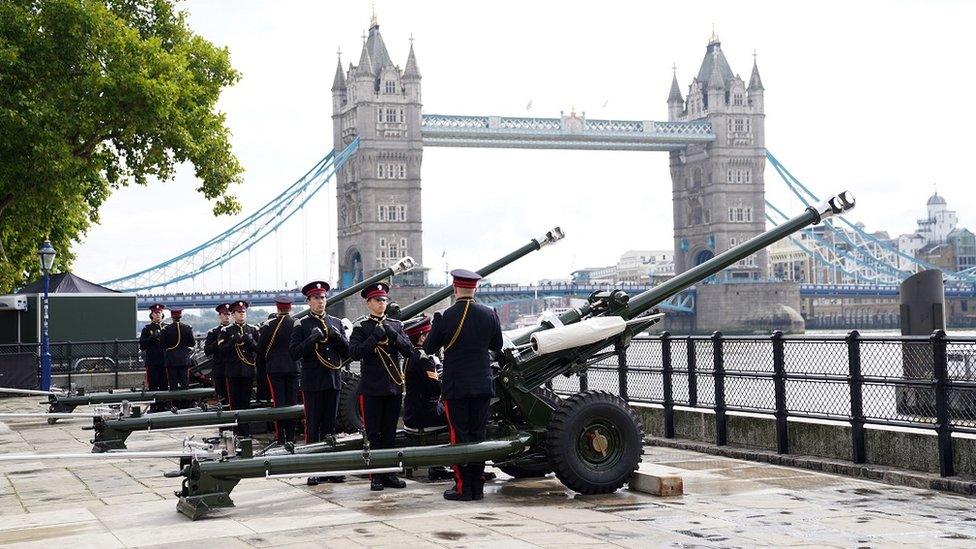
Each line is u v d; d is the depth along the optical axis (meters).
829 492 11.02
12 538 9.15
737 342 14.60
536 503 10.38
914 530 8.88
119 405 15.52
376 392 11.38
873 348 12.42
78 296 36.53
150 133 36.72
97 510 10.55
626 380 17.41
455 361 10.66
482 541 8.42
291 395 15.38
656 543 8.33
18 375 31.17
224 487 10.06
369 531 8.95
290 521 9.54
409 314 15.83
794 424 13.69
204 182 39.56
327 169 193.62
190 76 37.62
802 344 13.42
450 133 198.50
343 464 10.18
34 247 44.44
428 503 10.45
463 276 10.69
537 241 16.75
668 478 10.74
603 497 10.70
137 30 37.97
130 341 35.25
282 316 15.30
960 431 11.18
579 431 10.72
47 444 17.66
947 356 11.41
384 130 194.50
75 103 34.62
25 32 33.88
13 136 33.72
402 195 195.75
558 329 11.09
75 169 34.91
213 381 20.59
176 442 17.36
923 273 19.33
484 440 10.80
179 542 8.70
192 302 144.62
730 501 10.42
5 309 34.25
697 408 15.54
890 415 12.21
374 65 199.00
